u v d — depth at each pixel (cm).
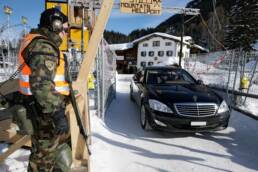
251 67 785
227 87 771
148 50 4522
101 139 396
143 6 491
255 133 463
